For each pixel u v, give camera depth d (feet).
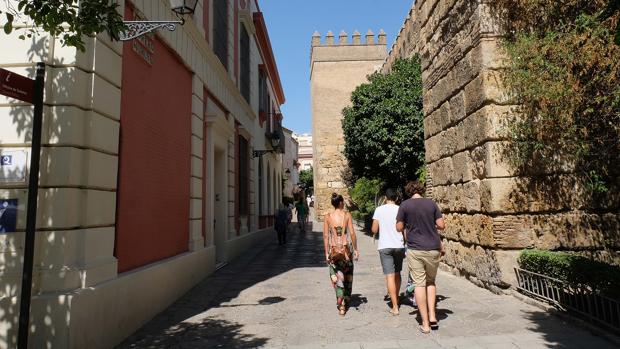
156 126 22.62
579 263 16.78
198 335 17.34
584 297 16.53
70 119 14.61
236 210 45.19
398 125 48.67
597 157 20.89
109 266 16.40
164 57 24.12
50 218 14.12
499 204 22.00
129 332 17.43
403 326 17.53
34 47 14.84
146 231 20.97
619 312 14.67
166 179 24.09
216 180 39.27
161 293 21.27
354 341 15.83
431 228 17.02
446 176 28.58
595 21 16.39
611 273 14.99
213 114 33.04
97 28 13.21
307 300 22.99
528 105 20.80
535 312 18.49
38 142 10.80
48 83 14.69
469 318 18.07
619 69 15.76
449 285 24.75
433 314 16.85
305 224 88.48
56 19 12.59
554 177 22.24
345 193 109.50
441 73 29.22
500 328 16.53
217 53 37.42
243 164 49.60
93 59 15.65
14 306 13.44
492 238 22.21
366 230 74.28
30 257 10.49
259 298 23.89
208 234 32.68
